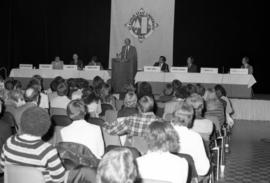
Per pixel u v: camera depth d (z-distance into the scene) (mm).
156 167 2453
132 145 3566
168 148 2480
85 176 2062
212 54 12648
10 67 14070
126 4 13000
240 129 8438
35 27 14023
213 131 4391
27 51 14125
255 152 6410
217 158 4691
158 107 5828
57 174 2535
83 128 3363
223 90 6836
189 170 2861
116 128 3801
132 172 1623
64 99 5383
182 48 12867
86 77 10031
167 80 9469
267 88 12234
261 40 12211
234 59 12477
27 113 2547
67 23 13875
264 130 8359
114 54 13188
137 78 9594
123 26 13055
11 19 14102
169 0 12625
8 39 14062
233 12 12406
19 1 14031
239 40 12398
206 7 12641
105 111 5008
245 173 5168
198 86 6188
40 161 2506
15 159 2533
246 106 9531
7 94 6066
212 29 12625
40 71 10312
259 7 12180
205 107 5328
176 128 3320
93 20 13680
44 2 13930
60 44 13961
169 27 12664
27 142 2535
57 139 4109
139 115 3752
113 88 9172
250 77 9195
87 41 13758
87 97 4781
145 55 12891
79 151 2797
